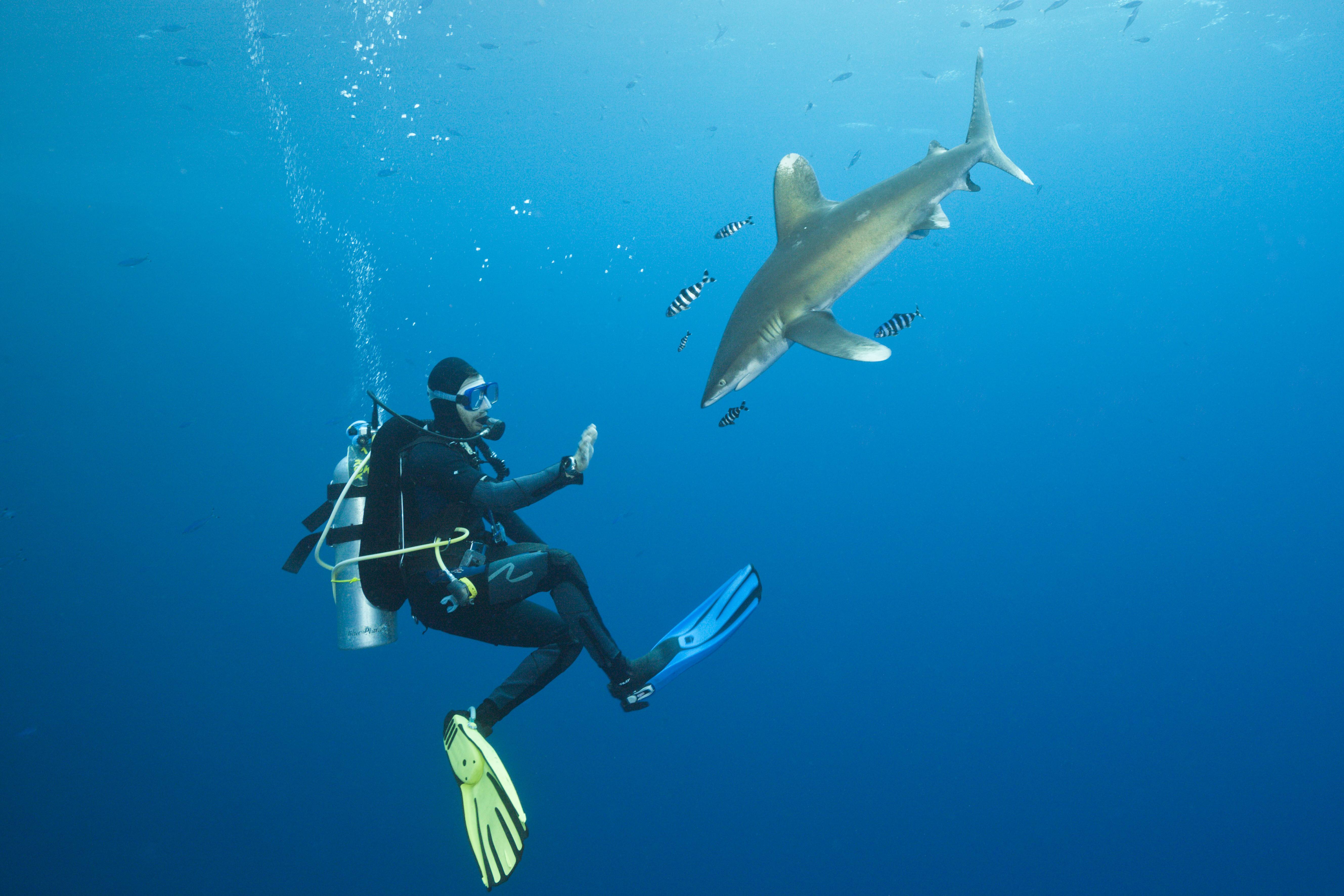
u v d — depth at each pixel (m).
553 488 1.79
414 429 1.98
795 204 1.73
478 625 2.10
